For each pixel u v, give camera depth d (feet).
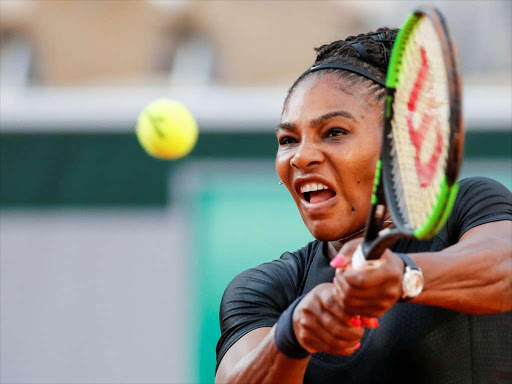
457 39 98.48
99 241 73.46
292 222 69.67
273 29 112.98
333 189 23.57
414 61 19.27
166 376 70.18
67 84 110.01
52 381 72.02
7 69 108.99
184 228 71.97
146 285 71.82
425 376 23.04
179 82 108.78
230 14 112.78
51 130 76.13
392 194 19.40
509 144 70.28
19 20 110.93
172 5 112.78
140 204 73.31
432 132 17.99
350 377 23.53
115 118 75.46
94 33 111.86
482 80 95.25
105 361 71.67
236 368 22.43
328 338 19.93
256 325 24.81
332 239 23.94
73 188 74.79
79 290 72.90
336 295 19.47
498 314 23.65
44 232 74.28
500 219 22.86
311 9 113.39
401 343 23.16
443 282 19.62
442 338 23.13
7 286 73.67
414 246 24.39
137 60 111.55
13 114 76.48
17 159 75.46
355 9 111.65
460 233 23.65
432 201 17.69
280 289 25.81
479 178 24.95
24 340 72.84
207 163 73.15
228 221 70.69
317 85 24.12
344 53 24.79
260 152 73.05
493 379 23.45
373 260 18.79
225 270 70.08
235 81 110.52
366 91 23.89
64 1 111.65
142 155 74.23
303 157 23.43
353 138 23.39
